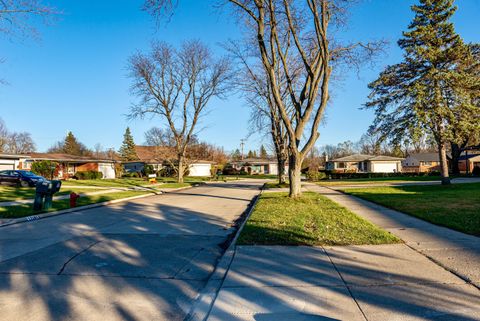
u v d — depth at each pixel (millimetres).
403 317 3189
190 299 3807
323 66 12273
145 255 5691
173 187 25078
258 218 8625
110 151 68312
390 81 19922
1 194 16641
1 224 8828
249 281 4230
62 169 38750
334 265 4773
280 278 4309
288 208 10539
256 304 3572
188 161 40812
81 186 24516
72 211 11672
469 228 6938
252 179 44094
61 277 4559
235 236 7004
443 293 3713
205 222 9180
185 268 4969
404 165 66938
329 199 13547
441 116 17922
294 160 13281
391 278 4207
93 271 4820
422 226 7539
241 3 12781
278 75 23234
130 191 20516
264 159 71125
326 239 6258
